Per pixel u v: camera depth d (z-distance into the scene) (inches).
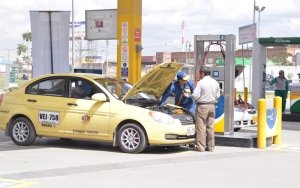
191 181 311.7
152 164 372.8
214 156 413.7
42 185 295.1
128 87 458.6
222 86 484.1
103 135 427.2
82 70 767.1
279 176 332.2
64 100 442.3
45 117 447.8
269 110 477.7
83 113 432.8
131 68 592.4
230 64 481.4
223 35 482.3
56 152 425.7
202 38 493.4
